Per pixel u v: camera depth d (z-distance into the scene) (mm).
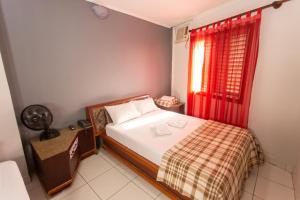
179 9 2686
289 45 1983
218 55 2707
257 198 1669
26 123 1746
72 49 2184
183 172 1406
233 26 2432
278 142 2211
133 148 1979
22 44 1761
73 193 1750
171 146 1760
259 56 2248
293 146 2074
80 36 2238
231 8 2490
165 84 3879
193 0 2361
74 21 2148
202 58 3002
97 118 2449
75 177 1989
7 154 1673
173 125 2322
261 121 2355
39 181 1899
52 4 1923
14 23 1683
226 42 2555
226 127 2223
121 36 2758
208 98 2973
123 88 2969
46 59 1963
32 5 1777
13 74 1739
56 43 2021
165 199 1671
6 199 1031
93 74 2479
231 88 2607
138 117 2750
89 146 2385
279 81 2113
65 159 1705
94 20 2357
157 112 3033
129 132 2141
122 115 2490
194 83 3219
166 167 1528
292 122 2059
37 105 1808
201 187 1271
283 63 2055
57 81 2102
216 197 1176
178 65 3730
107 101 2746
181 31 3443
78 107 2375
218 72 2756
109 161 2314
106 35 2541
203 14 2898
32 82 1888
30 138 1945
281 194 1718
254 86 2354
